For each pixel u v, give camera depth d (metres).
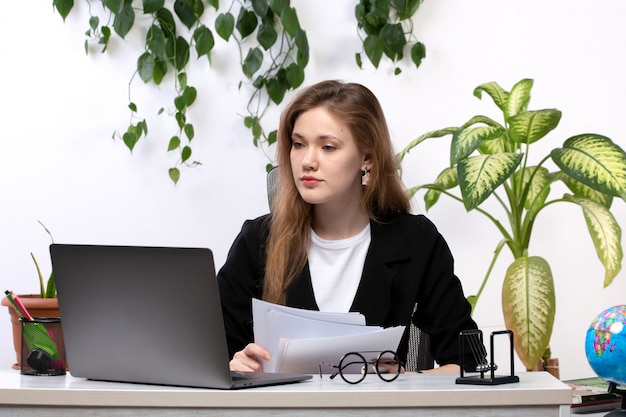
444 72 3.00
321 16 3.02
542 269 2.37
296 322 1.53
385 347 1.49
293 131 1.80
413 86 3.00
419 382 1.35
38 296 2.42
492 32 3.00
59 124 3.02
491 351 1.32
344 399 1.20
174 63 2.99
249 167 3.02
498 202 2.99
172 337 1.32
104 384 1.36
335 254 1.93
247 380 1.31
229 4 3.00
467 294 3.00
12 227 3.01
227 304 1.96
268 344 1.55
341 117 1.78
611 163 2.29
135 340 1.36
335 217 1.92
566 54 3.00
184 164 3.02
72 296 1.43
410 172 3.00
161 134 3.02
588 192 2.61
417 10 3.00
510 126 2.45
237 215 3.02
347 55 3.01
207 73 3.01
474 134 2.38
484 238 3.00
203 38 2.95
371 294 1.89
